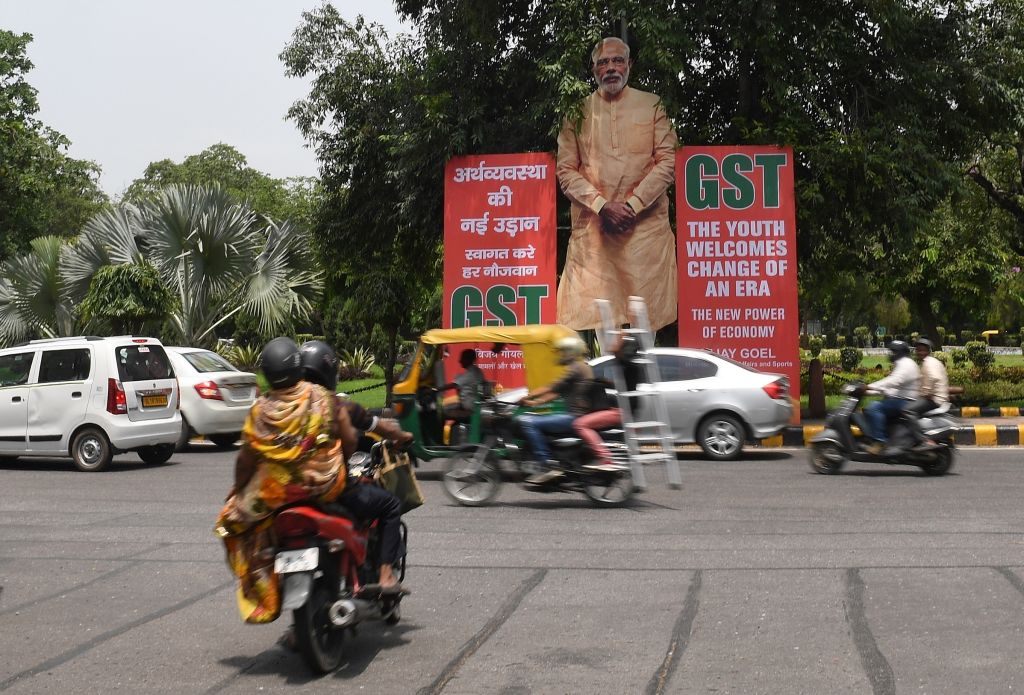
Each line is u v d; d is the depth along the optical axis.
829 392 27.31
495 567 7.54
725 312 18.45
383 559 5.54
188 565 7.82
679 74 18.94
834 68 20.25
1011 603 6.21
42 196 36.72
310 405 5.01
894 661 5.08
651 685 4.78
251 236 26.72
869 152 19.11
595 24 18.97
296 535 4.89
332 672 5.07
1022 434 16.69
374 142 23.06
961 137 20.98
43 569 7.72
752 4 18.97
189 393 16.92
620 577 7.15
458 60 20.45
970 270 32.47
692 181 18.59
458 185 19.09
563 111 18.64
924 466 12.79
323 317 46.69
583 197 18.78
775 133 18.80
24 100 35.38
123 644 5.68
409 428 12.41
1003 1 20.55
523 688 4.77
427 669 5.09
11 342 27.86
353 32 23.95
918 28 20.39
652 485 12.08
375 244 24.89
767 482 12.29
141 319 25.38
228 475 13.73
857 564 7.41
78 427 14.28
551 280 18.78
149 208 26.73
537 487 10.41
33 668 5.24
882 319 67.19
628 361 10.78
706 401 14.85
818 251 24.39
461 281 18.97
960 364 40.44
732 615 6.06
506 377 13.60
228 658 5.38
